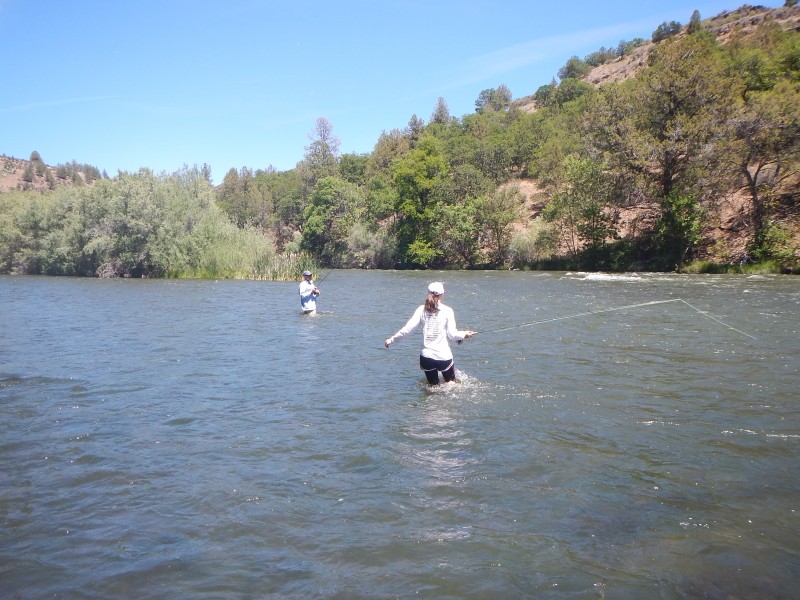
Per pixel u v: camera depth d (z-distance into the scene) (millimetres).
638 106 36094
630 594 3174
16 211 51469
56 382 8578
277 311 18422
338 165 83875
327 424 6375
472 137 71875
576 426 6164
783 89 33219
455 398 7402
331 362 9961
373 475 4898
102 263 44219
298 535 3885
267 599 3170
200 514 4215
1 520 4160
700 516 4086
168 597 3201
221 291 27844
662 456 5262
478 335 12320
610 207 41250
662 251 36906
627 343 11156
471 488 4605
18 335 13469
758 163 36406
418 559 3561
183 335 13305
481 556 3588
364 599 3150
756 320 13914
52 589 3299
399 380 8531
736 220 36469
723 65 39156
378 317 16547
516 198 53781
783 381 8000
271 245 42688
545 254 44094
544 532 3887
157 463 5254
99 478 4918
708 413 6574
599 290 23359
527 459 5223
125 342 12328
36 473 5043
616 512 4168
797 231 32781
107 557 3643
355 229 58500
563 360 9617
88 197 44812
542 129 65000
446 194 53281
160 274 42531
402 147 79312
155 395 7773
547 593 3189
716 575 3354
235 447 5656
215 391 7965
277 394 7762
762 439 5684
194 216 43688
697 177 34406
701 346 10719
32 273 50969
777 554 3580
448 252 52750
